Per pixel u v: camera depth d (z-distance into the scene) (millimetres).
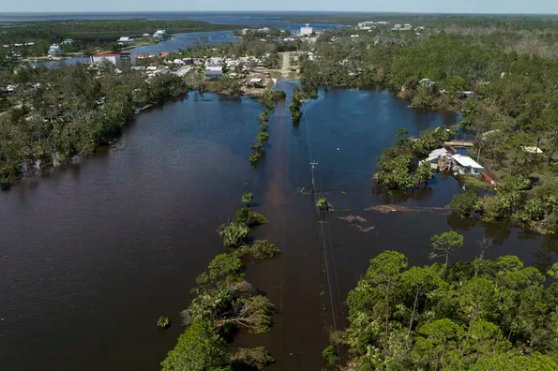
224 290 51969
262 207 79438
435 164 97500
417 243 67812
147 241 68500
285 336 48750
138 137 121125
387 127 130250
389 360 38688
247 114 144250
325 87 190375
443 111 148750
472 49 192250
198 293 53125
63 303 54688
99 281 58938
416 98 153375
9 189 88000
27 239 69188
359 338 44750
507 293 43625
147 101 156625
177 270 61156
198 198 83250
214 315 50531
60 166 100188
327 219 75000
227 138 119750
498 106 134375
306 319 51438
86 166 100125
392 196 84312
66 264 62719
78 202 82062
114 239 69125
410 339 41125
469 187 87562
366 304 47562
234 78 191500
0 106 138625
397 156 97938
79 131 112938
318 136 121312
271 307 52688
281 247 66562
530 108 116562
